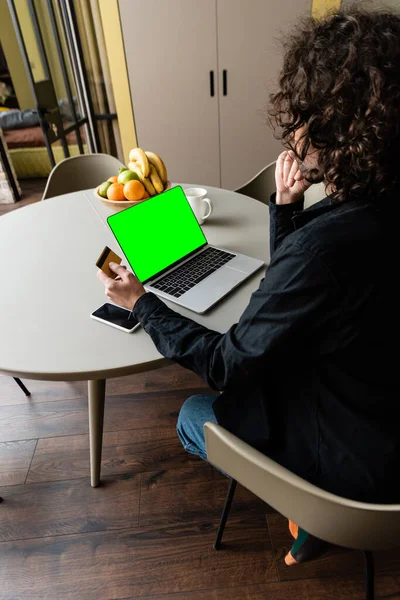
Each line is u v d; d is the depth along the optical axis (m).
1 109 4.76
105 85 3.07
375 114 0.54
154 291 1.10
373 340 0.66
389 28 0.56
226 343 0.75
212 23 2.64
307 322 0.65
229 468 0.81
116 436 1.63
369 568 0.95
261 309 0.68
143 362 0.91
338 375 0.72
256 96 2.89
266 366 0.74
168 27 2.65
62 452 1.59
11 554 1.30
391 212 0.61
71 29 2.83
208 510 1.39
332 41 0.57
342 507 0.61
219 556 1.27
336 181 0.62
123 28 2.65
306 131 0.63
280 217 1.08
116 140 3.32
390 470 0.74
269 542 1.30
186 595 1.20
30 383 1.88
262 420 0.85
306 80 0.59
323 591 1.19
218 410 0.91
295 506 0.71
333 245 0.60
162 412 1.72
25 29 2.63
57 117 2.71
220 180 3.26
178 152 3.13
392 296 0.62
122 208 1.52
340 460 0.76
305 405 0.79
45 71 2.59
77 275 1.21
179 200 1.26
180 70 2.80
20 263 1.28
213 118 2.98
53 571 1.26
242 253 1.29
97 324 1.03
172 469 1.51
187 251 1.25
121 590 1.21
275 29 2.66
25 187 4.09
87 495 1.45
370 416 0.73
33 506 1.42
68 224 1.52
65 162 2.10
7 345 0.97
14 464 1.56
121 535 1.33
